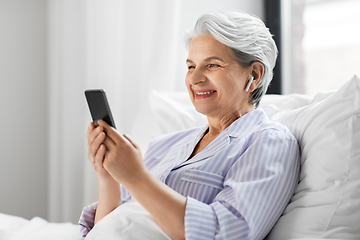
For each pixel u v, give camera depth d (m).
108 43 2.13
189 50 1.11
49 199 2.24
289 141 0.97
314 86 2.02
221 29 1.03
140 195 0.84
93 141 0.86
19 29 2.22
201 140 1.16
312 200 0.88
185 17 2.13
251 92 1.12
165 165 1.14
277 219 0.91
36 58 2.25
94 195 2.13
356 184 0.84
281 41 2.12
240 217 0.83
